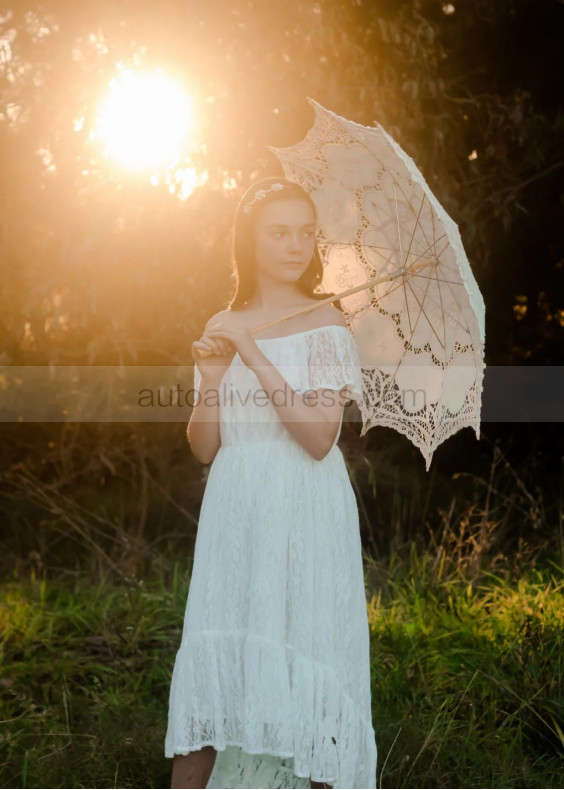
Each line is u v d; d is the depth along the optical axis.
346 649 2.55
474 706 3.44
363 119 5.00
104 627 4.57
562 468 6.24
